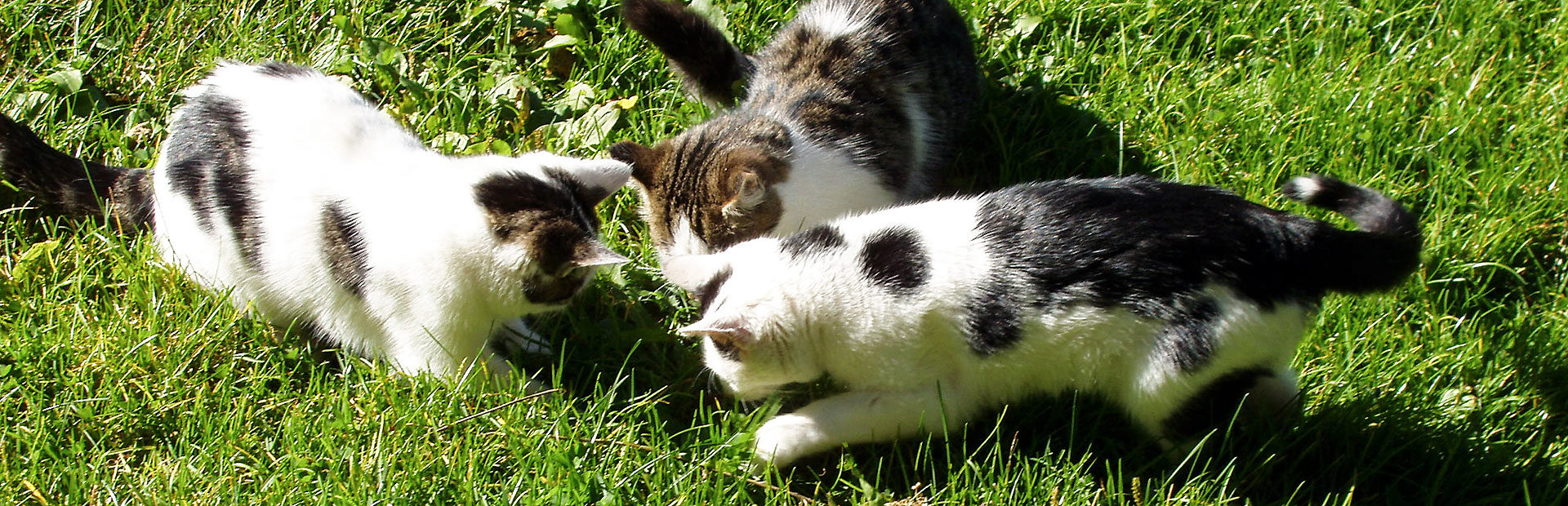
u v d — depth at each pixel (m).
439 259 1.13
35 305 1.25
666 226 1.35
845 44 1.45
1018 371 1.17
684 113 1.48
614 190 1.19
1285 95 1.48
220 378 1.21
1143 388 1.13
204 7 1.48
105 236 1.29
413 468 1.13
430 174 1.16
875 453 1.21
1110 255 1.12
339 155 1.17
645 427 1.21
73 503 1.11
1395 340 1.29
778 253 1.20
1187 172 1.43
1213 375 1.12
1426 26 1.57
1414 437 1.21
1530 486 1.19
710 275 1.20
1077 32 1.56
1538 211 1.37
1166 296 1.10
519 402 1.19
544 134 1.43
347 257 1.16
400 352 1.20
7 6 1.45
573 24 1.50
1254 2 1.58
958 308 1.15
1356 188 1.15
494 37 1.50
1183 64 1.53
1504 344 1.30
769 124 1.37
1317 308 1.14
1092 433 1.22
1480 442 1.22
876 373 1.19
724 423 1.19
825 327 1.18
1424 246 1.34
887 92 1.43
